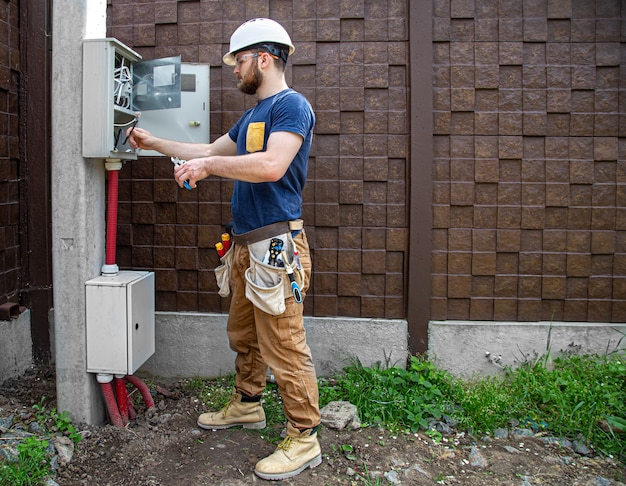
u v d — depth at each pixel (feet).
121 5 10.90
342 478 7.98
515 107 10.55
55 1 8.39
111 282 8.66
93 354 8.74
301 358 7.96
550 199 10.63
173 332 11.10
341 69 10.62
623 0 10.40
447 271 10.78
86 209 8.68
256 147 7.81
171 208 11.04
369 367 10.86
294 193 8.00
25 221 10.98
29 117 10.82
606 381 9.97
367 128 10.66
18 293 10.99
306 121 7.61
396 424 9.37
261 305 7.57
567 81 10.50
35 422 8.66
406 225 10.76
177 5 10.78
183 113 10.32
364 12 10.55
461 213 10.70
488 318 10.83
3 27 10.14
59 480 7.68
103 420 9.30
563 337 10.71
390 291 10.87
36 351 11.14
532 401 9.86
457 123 10.59
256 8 10.68
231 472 8.02
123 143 9.45
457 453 8.70
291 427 8.14
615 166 10.61
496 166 10.60
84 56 8.37
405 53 10.54
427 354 10.78
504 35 10.46
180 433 9.03
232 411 9.09
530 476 8.13
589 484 7.93
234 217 8.24
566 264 10.72
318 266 10.89
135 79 9.77
